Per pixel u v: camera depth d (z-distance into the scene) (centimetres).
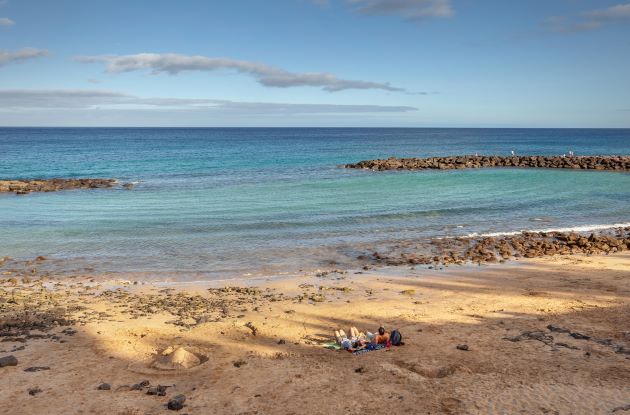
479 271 2348
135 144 16150
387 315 1727
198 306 1811
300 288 2086
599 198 4628
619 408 1035
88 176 6762
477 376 1218
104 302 1861
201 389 1153
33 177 6662
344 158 10031
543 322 1638
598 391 1121
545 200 4494
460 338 1495
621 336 1498
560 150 13500
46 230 3212
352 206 4141
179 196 4741
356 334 1470
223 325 1602
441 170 7338
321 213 3816
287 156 10569
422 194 4838
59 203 4341
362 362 1319
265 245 2872
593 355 1348
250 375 1234
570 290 2027
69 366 1265
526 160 8131
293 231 3219
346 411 1049
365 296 1967
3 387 1135
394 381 1197
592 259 2558
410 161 8144
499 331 1554
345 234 3150
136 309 1775
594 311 1750
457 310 1777
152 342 1450
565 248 2777
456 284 2136
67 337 1470
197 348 1405
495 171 7169
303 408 1064
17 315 1656
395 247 2845
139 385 1158
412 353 1377
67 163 8750
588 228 3372
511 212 3925
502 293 1995
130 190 5216
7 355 1316
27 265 2467
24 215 3753
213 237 3050
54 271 2369
